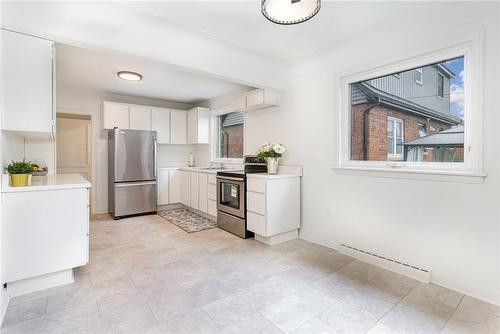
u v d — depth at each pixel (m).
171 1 1.95
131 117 4.62
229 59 2.82
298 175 3.25
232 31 2.41
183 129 5.27
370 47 2.49
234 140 4.73
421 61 2.17
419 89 2.25
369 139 2.65
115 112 4.45
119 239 3.24
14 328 1.53
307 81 3.17
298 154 3.31
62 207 2.01
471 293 1.92
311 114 3.14
